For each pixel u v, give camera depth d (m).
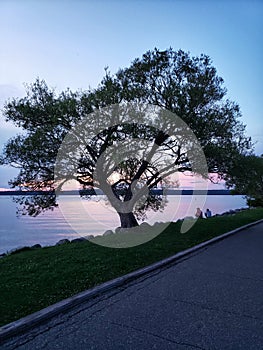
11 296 4.75
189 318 4.15
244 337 3.62
